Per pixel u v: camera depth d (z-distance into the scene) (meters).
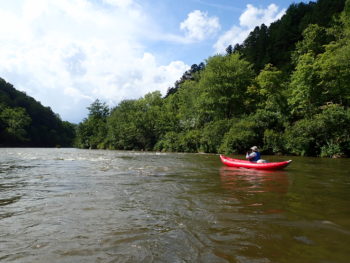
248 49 71.25
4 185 7.53
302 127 23.86
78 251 3.01
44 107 105.81
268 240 3.30
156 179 8.61
